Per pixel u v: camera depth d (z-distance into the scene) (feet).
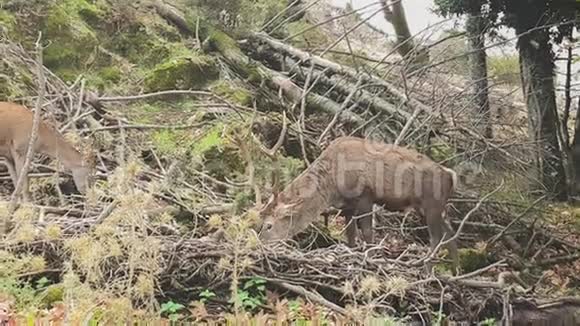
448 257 31.86
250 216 23.24
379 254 29.60
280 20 51.65
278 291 25.71
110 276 22.04
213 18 48.75
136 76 43.78
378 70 51.93
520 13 51.83
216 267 25.21
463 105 46.73
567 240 41.24
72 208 28.37
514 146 45.42
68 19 43.75
